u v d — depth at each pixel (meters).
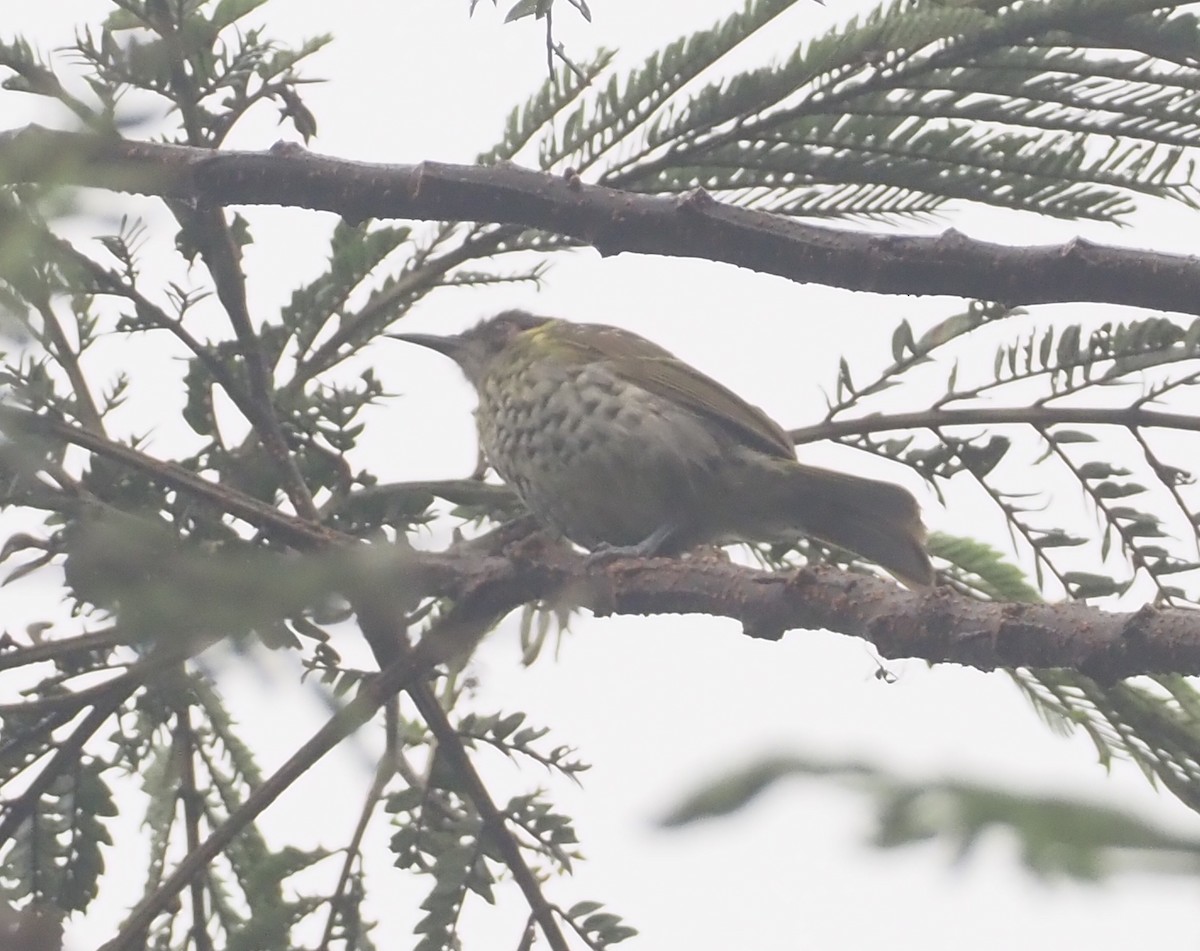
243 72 7.03
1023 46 6.80
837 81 7.23
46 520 6.41
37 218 3.11
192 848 8.16
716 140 7.54
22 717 7.47
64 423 6.19
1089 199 7.22
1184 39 6.48
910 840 1.85
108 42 6.03
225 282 7.49
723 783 1.92
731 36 7.27
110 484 6.86
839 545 9.25
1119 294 6.00
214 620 2.91
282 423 8.05
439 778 7.85
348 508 8.01
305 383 8.23
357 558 2.97
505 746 7.62
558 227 6.52
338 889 7.75
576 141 7.68
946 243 6.13
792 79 7.16
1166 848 1.81
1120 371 7.30
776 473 9.20
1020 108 7.08
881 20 7.02
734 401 9.80
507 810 7.67
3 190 3.12
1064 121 7.05
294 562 2.97
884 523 8.84
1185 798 7.23
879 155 7.37
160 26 6.80
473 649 6.94
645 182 7.80
